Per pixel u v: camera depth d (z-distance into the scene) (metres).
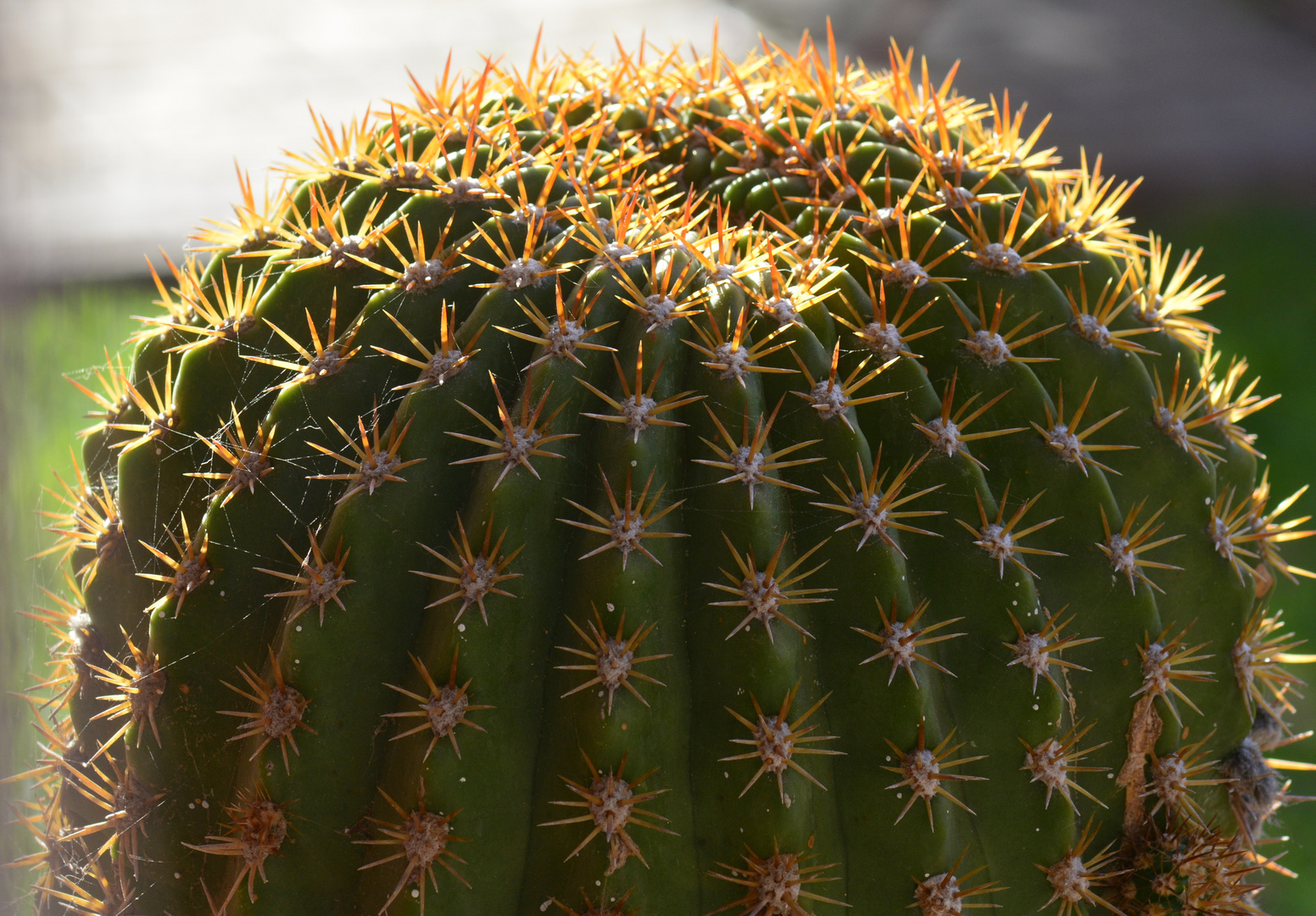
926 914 0.66
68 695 0.69
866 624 0.66
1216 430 0.71
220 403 0.68
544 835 0.65
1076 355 0.69
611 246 0.67
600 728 0.65
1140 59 2.16
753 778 0.65
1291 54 2.16
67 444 0.85
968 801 0.67
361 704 0.65
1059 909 0.67
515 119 0.70
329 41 2.19
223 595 0.67
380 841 0.65
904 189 0.70
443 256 0.67
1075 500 0.68
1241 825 0.71
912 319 0.67
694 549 0.66
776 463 0.66
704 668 0.65
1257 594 0.72
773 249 0.68
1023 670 0.66
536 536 0.65
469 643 0.65
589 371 0.66
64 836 0.69
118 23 2.16
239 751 0.67
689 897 0.65
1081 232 0.71
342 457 0.66
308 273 0.68
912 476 0.67
